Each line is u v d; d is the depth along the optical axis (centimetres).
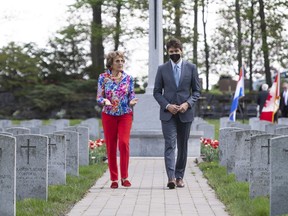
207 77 5797
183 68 1453
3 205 1064
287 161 1079
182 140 1454
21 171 1270
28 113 5516
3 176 1062
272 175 1084
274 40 5428
